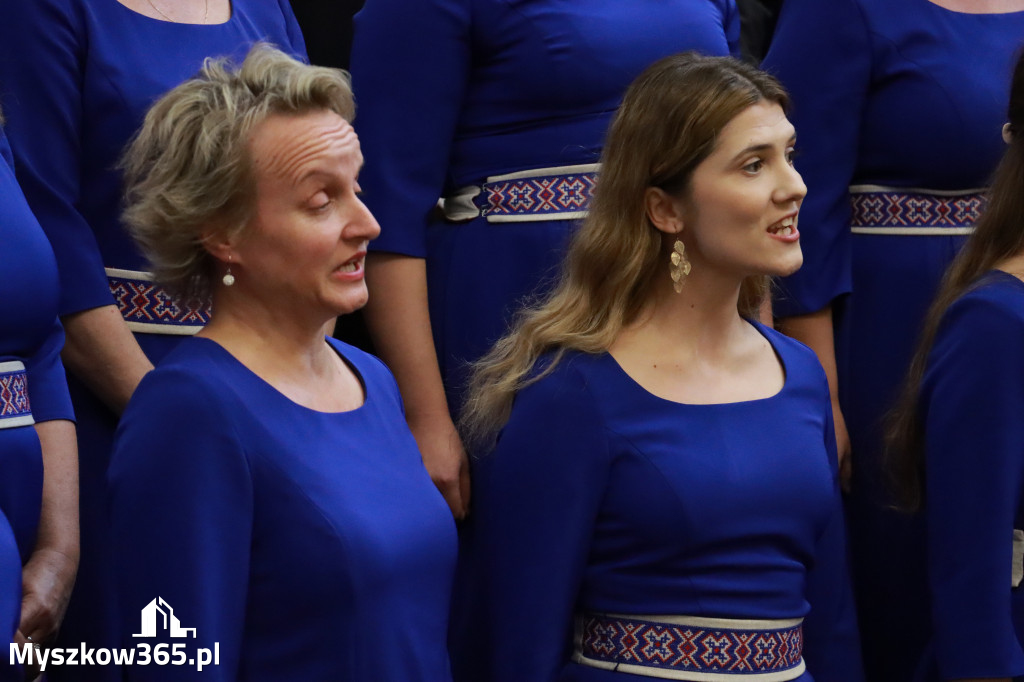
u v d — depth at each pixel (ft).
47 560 32.37
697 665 29.60
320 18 52.65
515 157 40.98
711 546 29.68
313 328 27.25
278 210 26.21
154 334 37.32
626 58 40.68
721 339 31.50
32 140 36.04
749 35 60.03
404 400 41.19
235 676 24.77
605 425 29.96
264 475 25.32
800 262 30.68
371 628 25.59
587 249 31.60
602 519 30.17
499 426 32.96
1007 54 44.70
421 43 40.73
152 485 24.89
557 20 40.60
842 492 44.62
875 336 45.03
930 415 34.06
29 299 32.27
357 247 26.89
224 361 26.17
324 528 25.31
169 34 38.11
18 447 31.73
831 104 44.57
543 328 31.81
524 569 30.30
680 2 41.98
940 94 43.96
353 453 26.89
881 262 44.98
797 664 31.04
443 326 41.55
